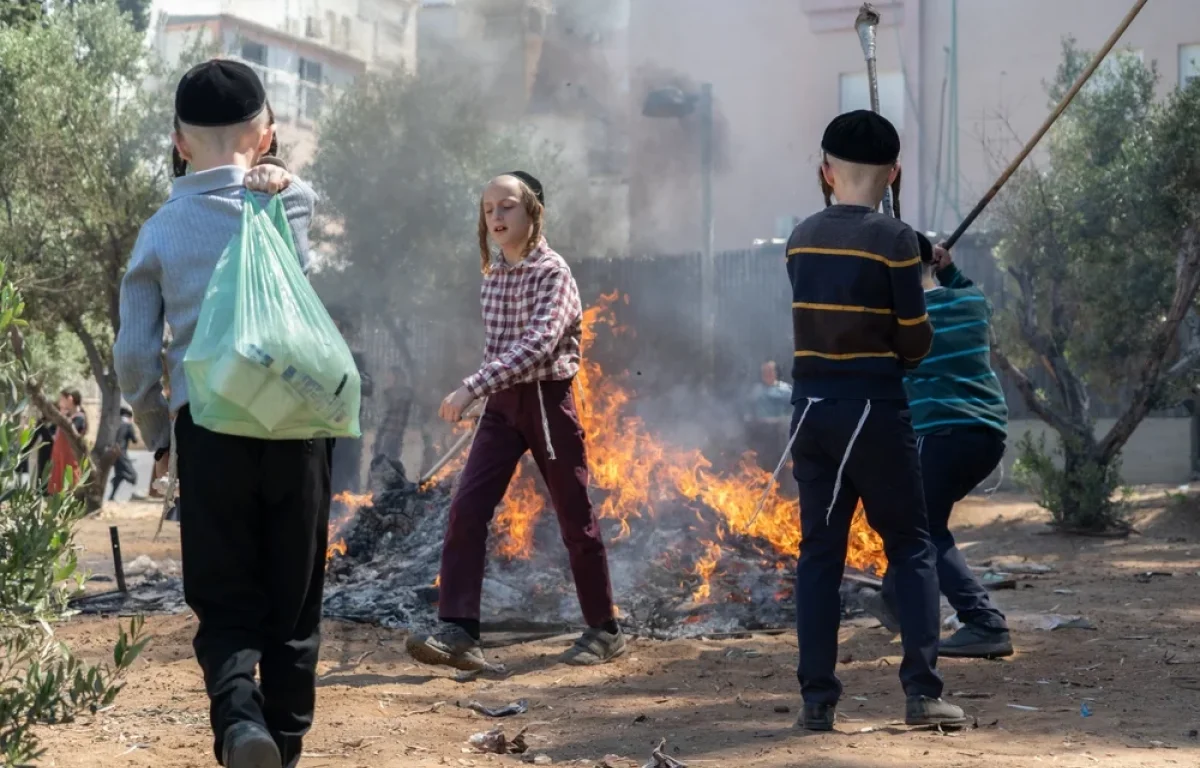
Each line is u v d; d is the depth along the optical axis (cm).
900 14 2314
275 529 322
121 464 1784
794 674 522
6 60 1427
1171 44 2177
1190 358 1184
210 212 320
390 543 734
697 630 620
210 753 393
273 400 299
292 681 327
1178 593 779
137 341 314
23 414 336
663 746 392
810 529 426
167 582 749
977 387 556
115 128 1481
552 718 445
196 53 1627
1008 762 368
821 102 2359
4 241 1405
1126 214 1309
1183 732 412
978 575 862
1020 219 1354
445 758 386
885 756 376
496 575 654
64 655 355
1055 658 550
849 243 416
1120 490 1513
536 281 534
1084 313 1385
